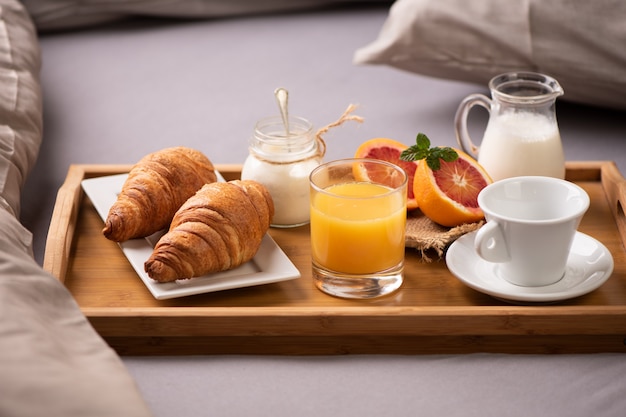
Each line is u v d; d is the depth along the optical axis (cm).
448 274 102
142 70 189
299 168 111
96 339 82
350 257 95
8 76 148
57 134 161
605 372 90
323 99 172
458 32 161
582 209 93
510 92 121
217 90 178
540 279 96
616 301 96
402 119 164
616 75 151
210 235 95
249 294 98
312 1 221
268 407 85
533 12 154
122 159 150
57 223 108
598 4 151
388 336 94
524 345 94
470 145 127
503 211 98
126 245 104
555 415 84
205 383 89
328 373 91
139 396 73
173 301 96
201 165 110
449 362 93
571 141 154
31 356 72
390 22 170
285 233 112
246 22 217
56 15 209
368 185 100
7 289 80
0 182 117
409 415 84
